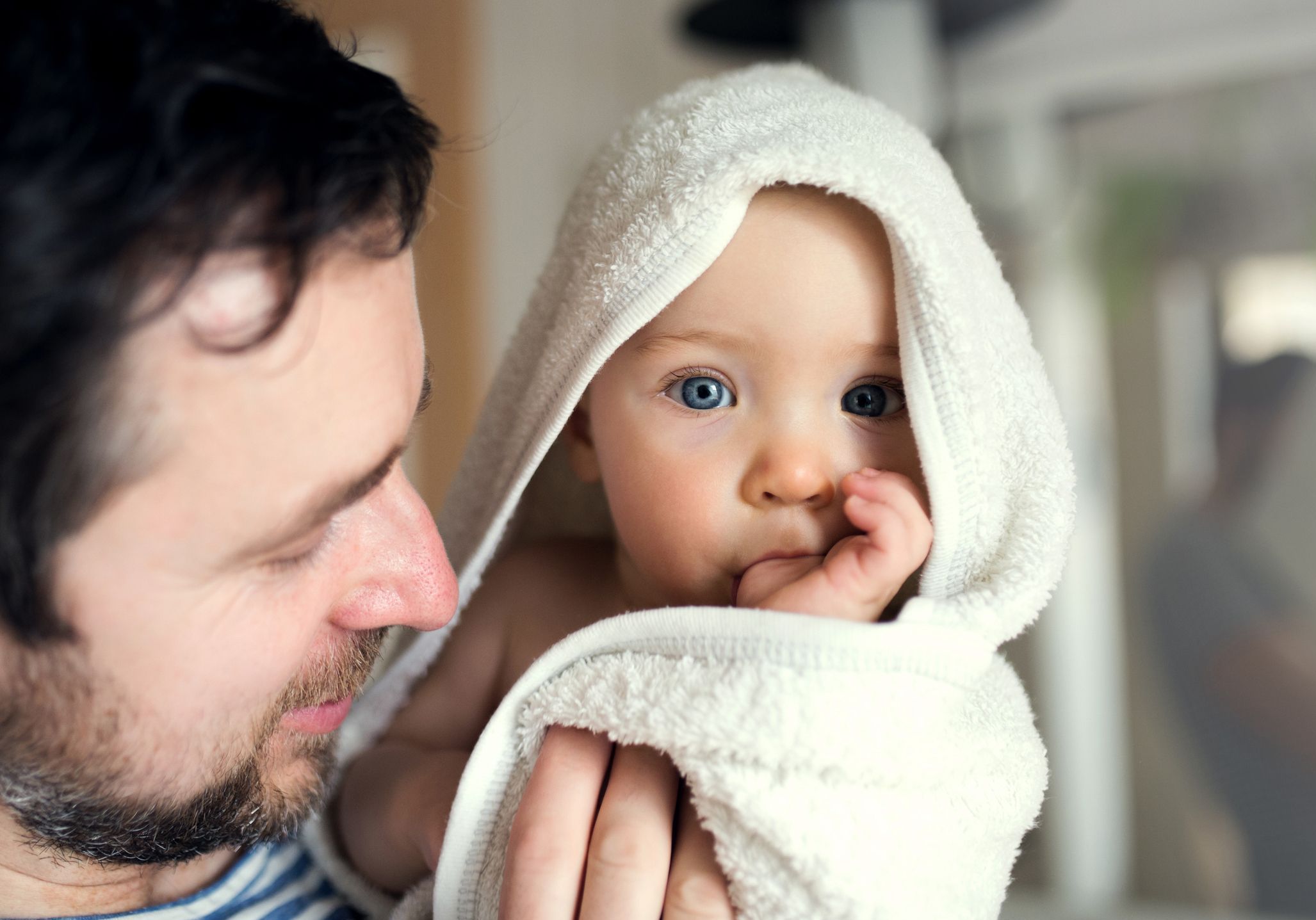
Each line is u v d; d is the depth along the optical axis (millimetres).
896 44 1957
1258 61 2221
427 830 634
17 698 484
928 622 537
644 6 2527
